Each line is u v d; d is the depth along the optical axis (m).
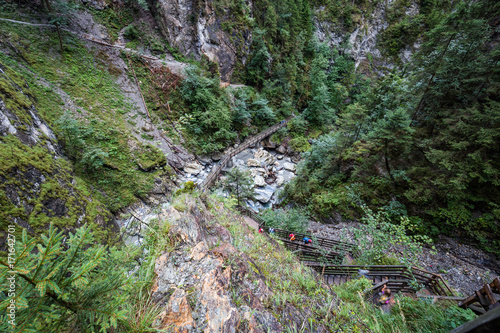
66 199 8.27
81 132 12.20
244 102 23.47
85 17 17.05
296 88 30.38
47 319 1.15
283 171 21.78
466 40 11.43
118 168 12.63
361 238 7.86
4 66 10.81
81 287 1.37
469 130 9.62
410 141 11.64
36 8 14.69
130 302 1.80
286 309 2.38
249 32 27.00
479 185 10.21
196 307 1.79
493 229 9.52
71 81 14.12
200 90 19.84
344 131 16.20
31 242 1.10
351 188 14.12
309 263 5.77
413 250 6.60
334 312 2.75
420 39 37.88
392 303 4.48
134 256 2.25
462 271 9.16
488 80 11.24
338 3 39.22
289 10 30.84
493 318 0.57
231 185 13.12
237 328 1.77
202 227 3.09
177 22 21.31
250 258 2.97
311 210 14.73
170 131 17.95
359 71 38.12
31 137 8.95
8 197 6.37
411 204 11.88
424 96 13.34
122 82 17.08
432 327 3.47
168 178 14.70
